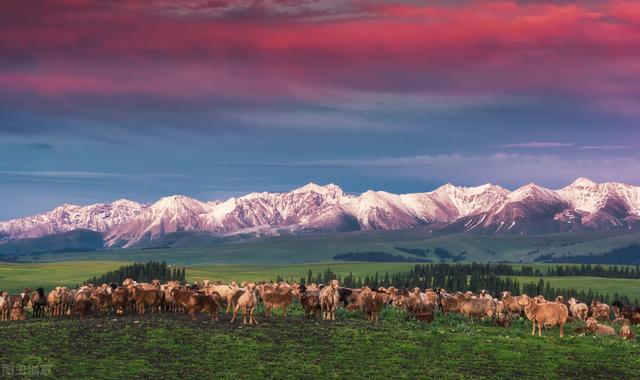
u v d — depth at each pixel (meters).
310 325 53.72
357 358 45.06
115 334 49.00
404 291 74.50
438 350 47.72
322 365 43.28
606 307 77.88
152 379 39.50
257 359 44.03
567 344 51.00
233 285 69.38
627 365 45.75
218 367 42.19
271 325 53.28
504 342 50.59
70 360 42.44
